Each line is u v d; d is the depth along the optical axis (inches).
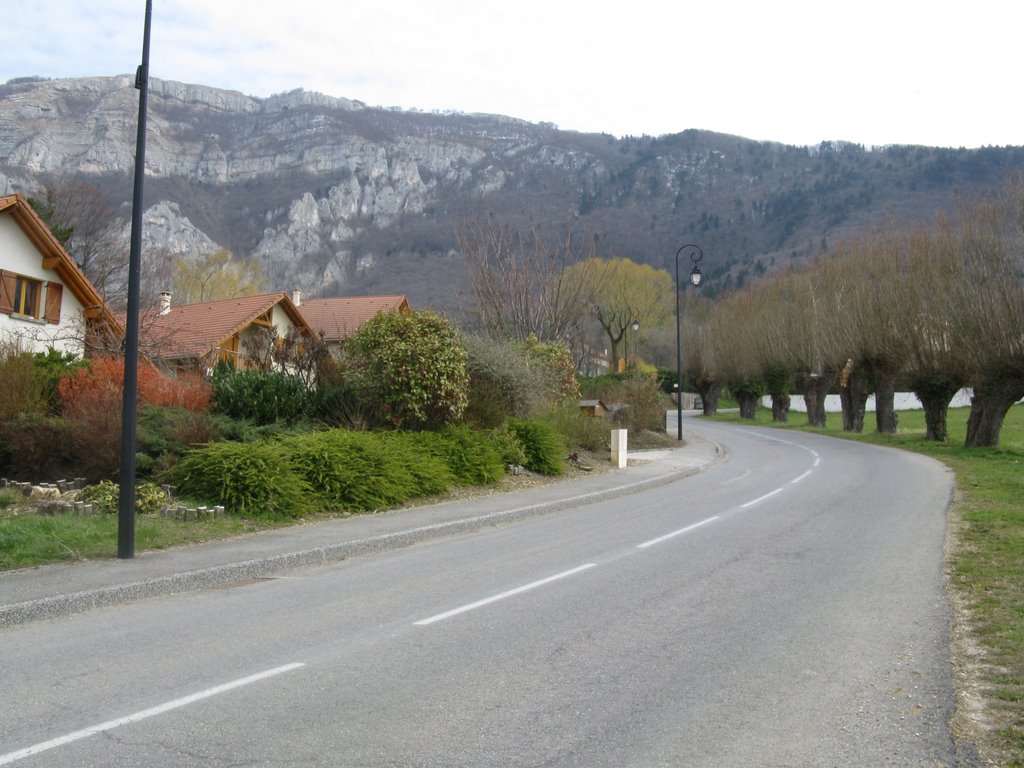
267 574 380.5
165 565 363.9
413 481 610.5
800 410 3080.7
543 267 1269.7
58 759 170.9
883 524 524.1
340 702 204.7
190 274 2052.2
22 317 895.1
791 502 646.5
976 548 427.5
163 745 178.1
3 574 342.3
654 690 214.5
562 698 208.2
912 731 187.3
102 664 236.8
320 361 761.6
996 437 1205.7
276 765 168.1
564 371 1087.6
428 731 185.9
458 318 1128.8
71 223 1651.1
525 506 591.8
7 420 544.7
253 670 230.7
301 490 523.5
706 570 377.1
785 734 185.8
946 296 1165.1
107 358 669.9
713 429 1931.6
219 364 753.0
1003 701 205.5
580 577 362.0
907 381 1457.9
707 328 2618.1
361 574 377.1
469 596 325.4
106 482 490.9
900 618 289.4
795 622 284.2
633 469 911.7
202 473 504.4
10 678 224.2
